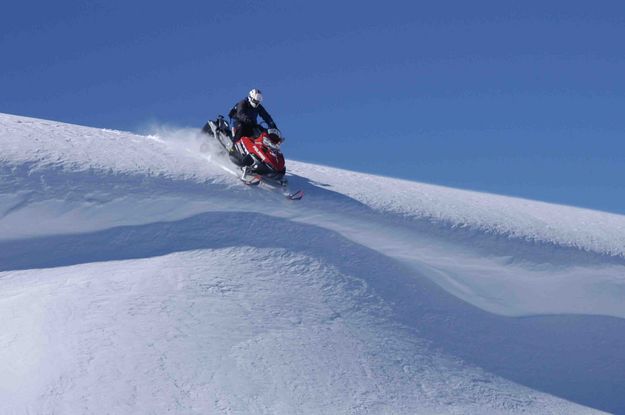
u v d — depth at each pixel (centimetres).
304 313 1176
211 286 1173
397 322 1245
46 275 1155
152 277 1166
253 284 1204
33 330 1028
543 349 1341
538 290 1461
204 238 1276
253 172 1362
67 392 929
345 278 1290
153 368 985
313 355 1087
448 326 1302
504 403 1136
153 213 1274
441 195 1633
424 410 1048
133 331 1042
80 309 1072
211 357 1027
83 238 1229
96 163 1295
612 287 1495
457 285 1412
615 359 1355
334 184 1527
